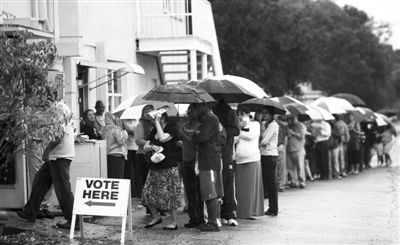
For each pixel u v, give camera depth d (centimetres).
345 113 2770
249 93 1352
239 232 1247
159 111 1241
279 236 1216
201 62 2709
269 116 1498
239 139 1387
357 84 6519
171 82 2819
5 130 1048
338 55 6444
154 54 2547
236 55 3944
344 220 1434
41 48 1067
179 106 1611
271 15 4022
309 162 2489
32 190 1216
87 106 1912
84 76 1912
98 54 2005
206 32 2664
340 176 2662
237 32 3888
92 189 1113
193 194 1264
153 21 2497
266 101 1477
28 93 1048
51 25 1673
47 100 1077
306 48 4262
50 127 1064
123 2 2284
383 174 2797
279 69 4262
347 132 2650
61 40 1673
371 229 1320
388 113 4059
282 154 2034
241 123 1383
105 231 1205
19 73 1034
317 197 1897
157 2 2580
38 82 1057
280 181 2048
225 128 1316
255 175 1387
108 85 2088
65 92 1647
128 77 2261
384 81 7044
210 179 1218
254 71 4053
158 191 1234
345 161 2797
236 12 3881
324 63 6338
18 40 1057
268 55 4162
